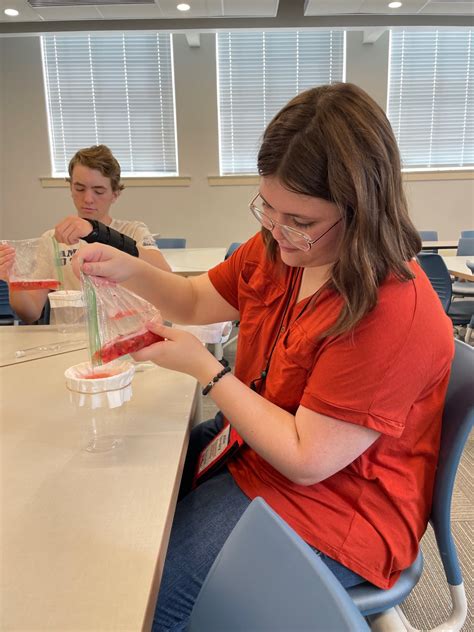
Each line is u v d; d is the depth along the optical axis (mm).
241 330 907
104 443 684
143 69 4750
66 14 3865
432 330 615
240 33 4660
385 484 664
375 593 643
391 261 606
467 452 1900
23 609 400
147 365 1021
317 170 581
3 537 490
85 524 508
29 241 1207
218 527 692
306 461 624
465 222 5082
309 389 642
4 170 4922
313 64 4773
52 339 1241
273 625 354
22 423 755
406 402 619
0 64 4703
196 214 5066
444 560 726
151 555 462
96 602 406
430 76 4820
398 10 3926
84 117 4863
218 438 894
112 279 904
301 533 654
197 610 445
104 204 1768
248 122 4891
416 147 4977
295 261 701
